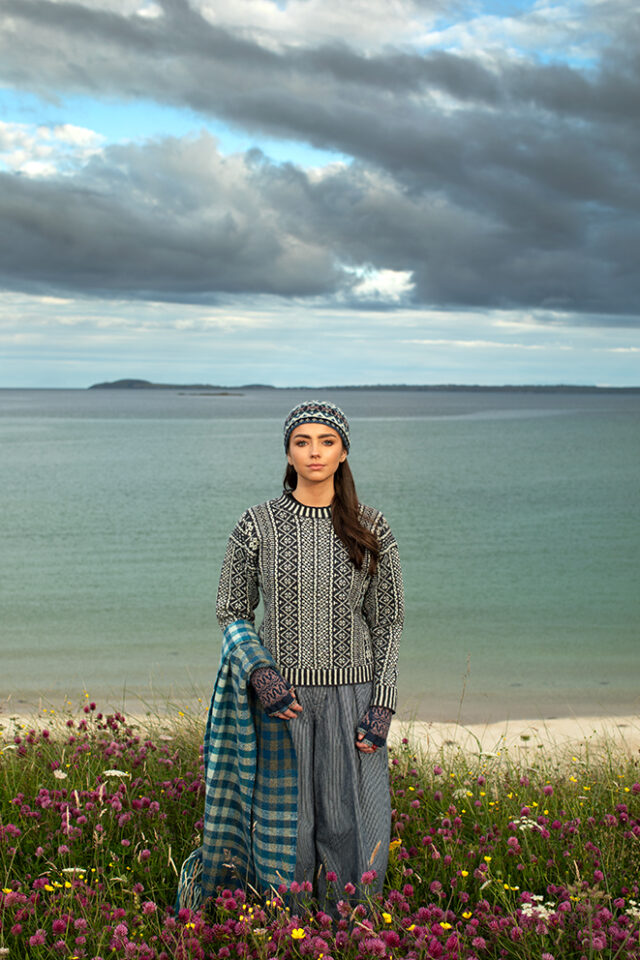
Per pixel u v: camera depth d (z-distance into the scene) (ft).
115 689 29.30
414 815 12.40
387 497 103.91
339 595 9.65
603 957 8.50
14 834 10.75
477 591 50.21
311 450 9.56
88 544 68.49
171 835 11.55
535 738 23.22
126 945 8.05
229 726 9.65
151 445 217.56
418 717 26.61
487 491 111.14
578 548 66.69
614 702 28.55
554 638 38.58
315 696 9.60
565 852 10.90
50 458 170.91
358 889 9.32
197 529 77.15
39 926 9.02
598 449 205.16
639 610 44.78
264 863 9.43
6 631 39.58
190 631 39.70
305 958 8.28
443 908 10.03
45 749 14.71
